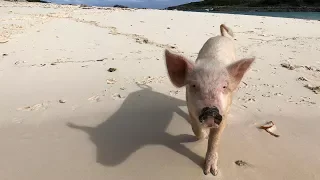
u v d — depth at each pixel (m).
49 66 1.56
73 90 1.27
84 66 1.56
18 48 1.89
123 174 0.76
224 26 1.42
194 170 0.78
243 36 2.39
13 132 0.95
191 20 3.12
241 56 1.80
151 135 0.94
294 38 2.35
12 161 0.81
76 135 0.94
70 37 2.23
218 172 0.77
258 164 0.80
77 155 0.84
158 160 0.82
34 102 1.16
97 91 1.26
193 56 1.76
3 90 1.27
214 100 0.70
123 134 0.95
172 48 1.93
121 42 2.09
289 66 1.59
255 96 1.23
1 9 4.13
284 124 1.01
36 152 0.85
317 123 1.02
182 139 0.92
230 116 1.05
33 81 1.36
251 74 1.48
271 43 2.15
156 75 1.45
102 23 2.89
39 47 1.93
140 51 1.86
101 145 0.89
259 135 0.94
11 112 1.08
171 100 1.19
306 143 0.90
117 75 1.44
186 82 0.81
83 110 1.10
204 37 2.30
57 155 0.84
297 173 0.77
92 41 2.11
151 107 1.12
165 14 3.60
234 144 0.89
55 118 1.04
